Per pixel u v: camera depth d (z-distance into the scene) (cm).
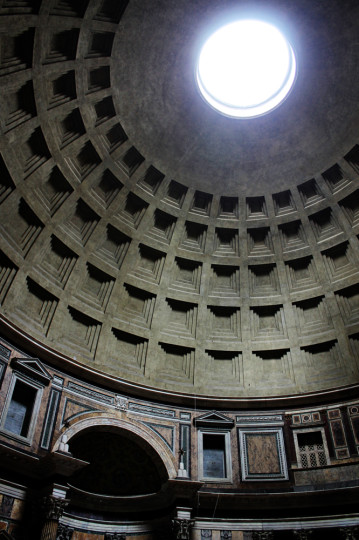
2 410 1600
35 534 1527
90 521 1877
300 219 2277
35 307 1923
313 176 2208
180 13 1823
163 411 2034
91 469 1953
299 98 2073
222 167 2241
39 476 1633
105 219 2133
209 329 2297
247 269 2345
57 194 1989
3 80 1606
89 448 1958
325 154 2150
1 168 1759
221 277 2370
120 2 1719
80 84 1827
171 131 2127
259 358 2255
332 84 2008
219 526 1817
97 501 1917
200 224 2312
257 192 2283
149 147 2123
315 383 2131
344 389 2028
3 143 1700
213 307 2330
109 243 2198
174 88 2036
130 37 1827
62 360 1858
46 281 1953
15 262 1844
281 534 1803
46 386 1786
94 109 1936
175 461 1908
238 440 2025
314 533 1783
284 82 2106
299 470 1919
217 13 1842
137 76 1945
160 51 1917
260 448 2002
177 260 2316
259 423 2070
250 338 2281
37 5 1541
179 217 2281
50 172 1917
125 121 2023
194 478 1903
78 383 1895
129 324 2164
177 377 2167
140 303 2248
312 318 2273
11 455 1541
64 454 1589
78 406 1845
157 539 1852
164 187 2223
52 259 2017
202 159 2216
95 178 2052
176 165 2202
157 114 2072
